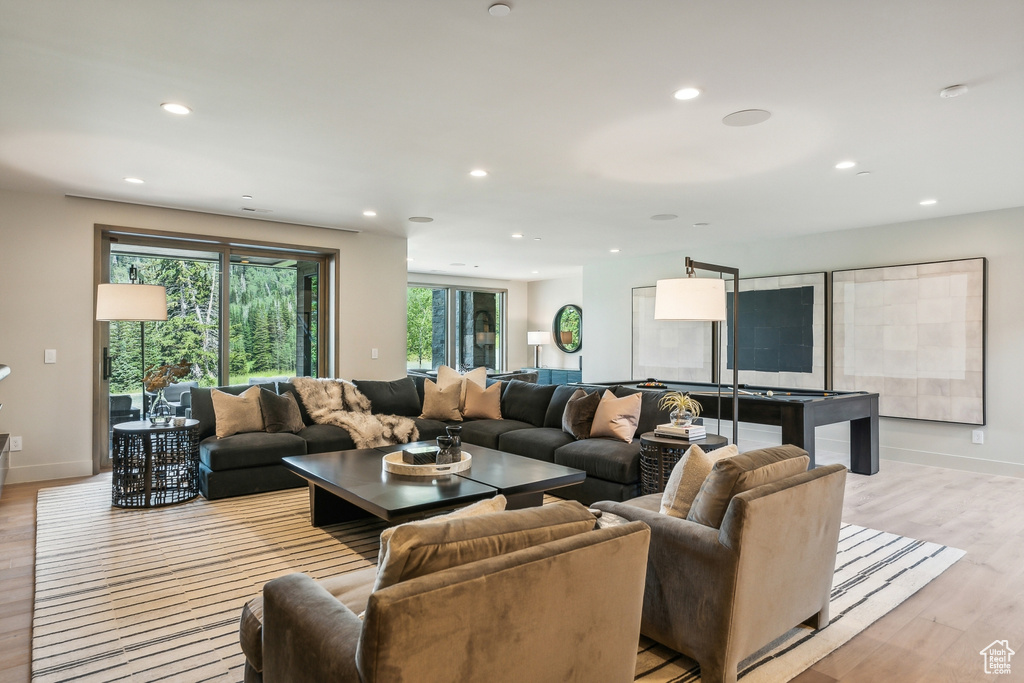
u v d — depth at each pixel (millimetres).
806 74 2619
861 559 3203
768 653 2244
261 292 6160
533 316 12266
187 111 3057
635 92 2814
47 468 4852
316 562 3109
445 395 5797
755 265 7016
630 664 1628
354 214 5605
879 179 4309
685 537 2072
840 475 2371
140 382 5445
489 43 2352
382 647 1109
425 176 4270
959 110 3014
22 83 2723
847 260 6254
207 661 2137
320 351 6547
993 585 2869
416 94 2846
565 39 2322
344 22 2197
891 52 2414
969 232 5441
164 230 5352
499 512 1472
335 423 5172
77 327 4965
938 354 5578
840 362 6254
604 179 4328
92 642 2268
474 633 1234
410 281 10734
